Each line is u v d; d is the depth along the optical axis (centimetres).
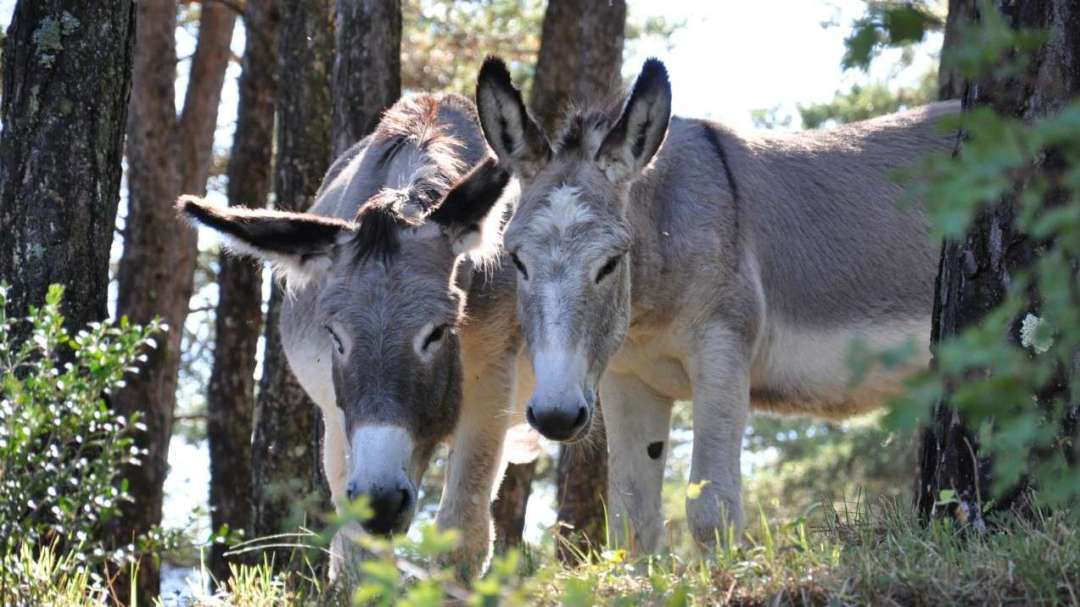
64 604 743
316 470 1327
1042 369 347
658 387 963
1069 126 326
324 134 1683
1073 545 603
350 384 754
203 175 2138
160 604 812
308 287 900
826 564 638
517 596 408
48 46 950
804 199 1020
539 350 746
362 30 1392
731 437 911
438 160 891
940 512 737
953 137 1069
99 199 962
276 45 1998
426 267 782
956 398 350
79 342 786
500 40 2219
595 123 853
